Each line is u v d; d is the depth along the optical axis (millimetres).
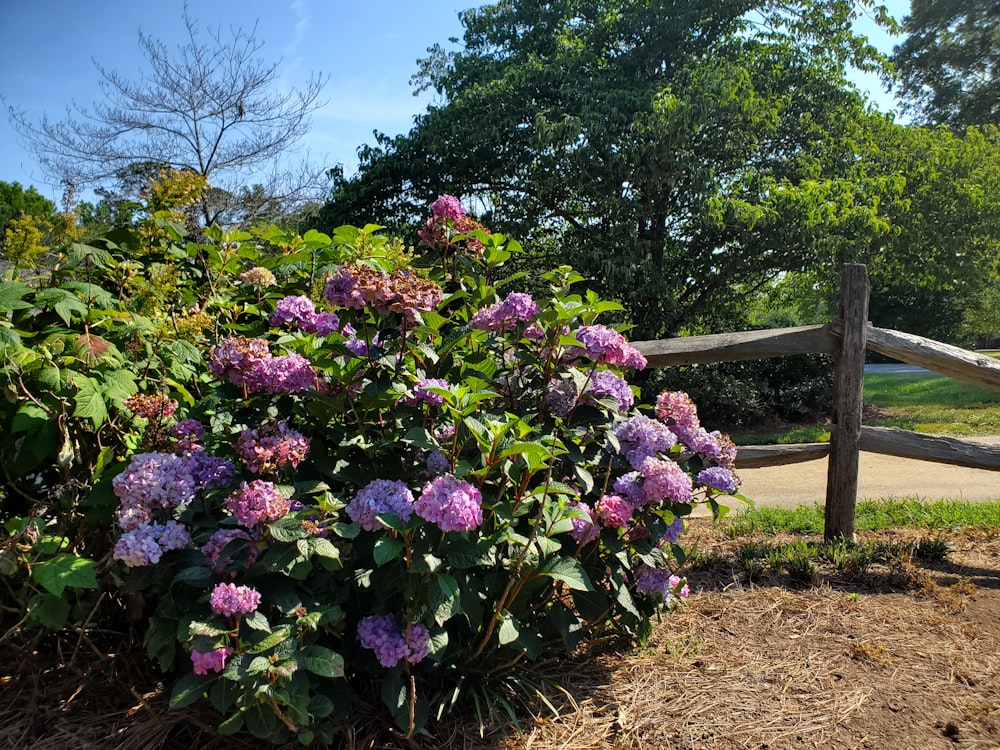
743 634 2713
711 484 2615
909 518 4277
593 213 10961
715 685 2322
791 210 9188
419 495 1994
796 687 2314
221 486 1941
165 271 2941
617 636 2561
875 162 11000
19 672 2066
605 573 2311
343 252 3258
